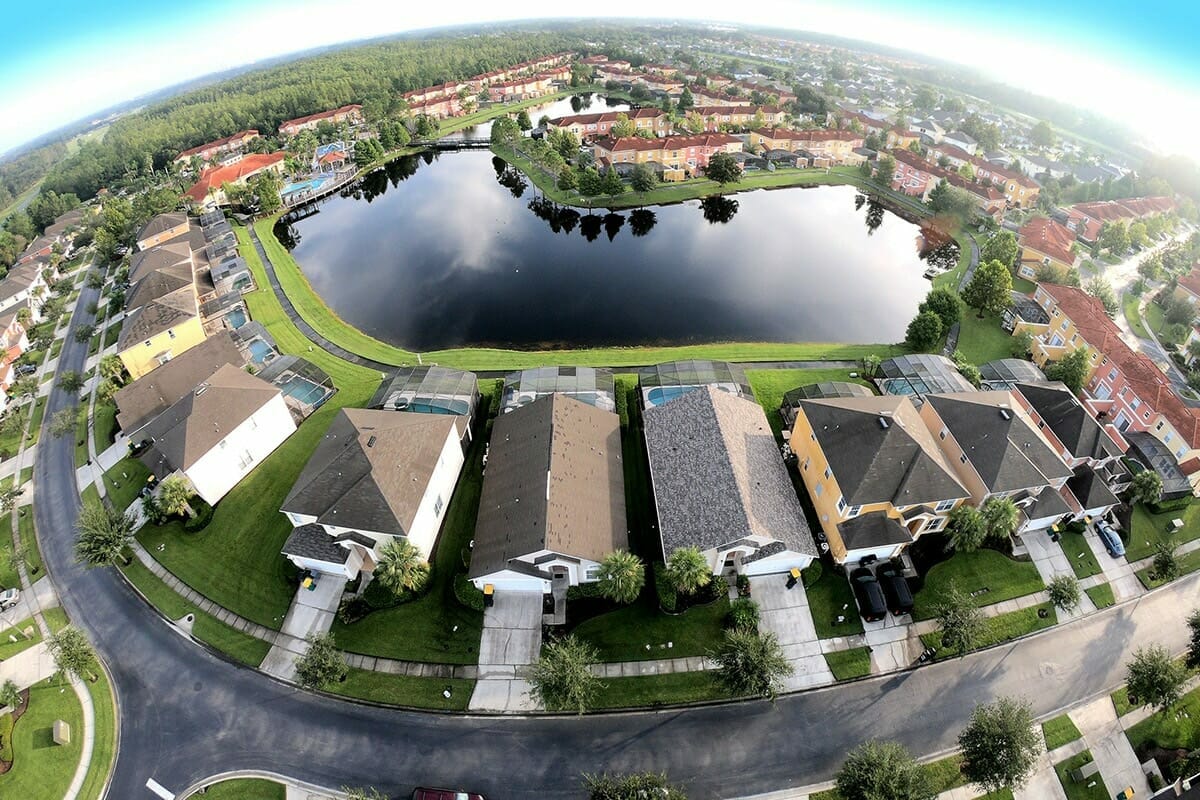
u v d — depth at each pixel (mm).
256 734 45031
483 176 173500
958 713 46406
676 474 57719
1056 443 64438
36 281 122562
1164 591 55594
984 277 93250
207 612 53125
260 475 64250
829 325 98938
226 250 116562
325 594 53281
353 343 89500
